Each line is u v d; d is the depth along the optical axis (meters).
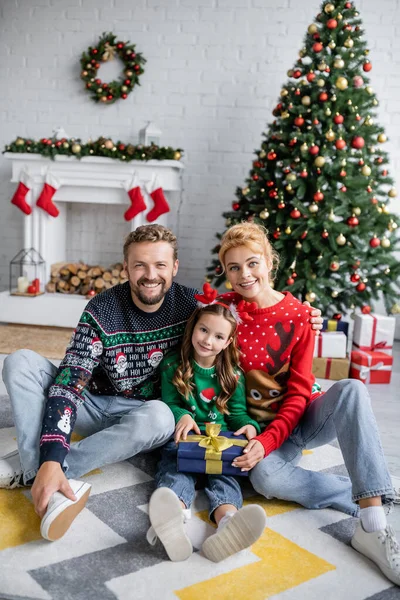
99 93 4.07
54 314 3.84
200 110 4.09
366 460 1.43
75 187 3.86
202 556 1.38
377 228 3.23
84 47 4.14
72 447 1.61
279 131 3.29
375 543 1.36
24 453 1.55
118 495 1.66
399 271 3.29
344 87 3.11
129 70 4.07
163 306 1.71
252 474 1.62
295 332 1.70
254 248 1.67
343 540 1.49
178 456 1.58
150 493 1.68
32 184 3.87
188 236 4.23
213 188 4.16
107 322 1.65
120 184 3.78
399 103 3.90
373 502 1.42
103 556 1.36
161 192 3.75
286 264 3.26
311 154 3.15
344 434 1.48
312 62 3.27
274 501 1.68
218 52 4.02
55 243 4.12
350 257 3.19
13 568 1.29
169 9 4.02
